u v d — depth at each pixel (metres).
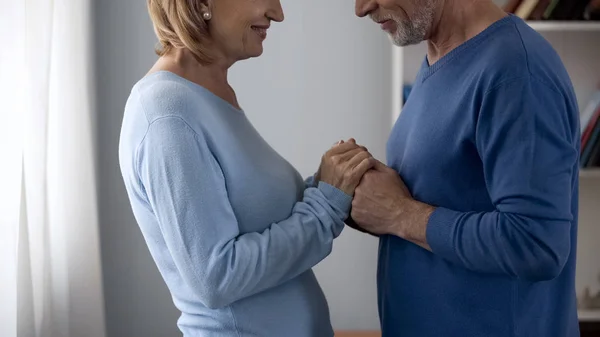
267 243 1.30
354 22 2.87
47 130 2.11
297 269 1.36
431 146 1.42
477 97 1.33
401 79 2.64
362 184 1.46
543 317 1.43
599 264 2.82
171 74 1.34
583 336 2.71
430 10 1.43
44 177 2.11
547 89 1.27
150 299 2.94
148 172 1.25
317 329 1.46
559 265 1.27
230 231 1.28
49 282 2.23
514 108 1.26
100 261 2.69
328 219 1.41
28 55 2.01
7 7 1.75
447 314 1.43
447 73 1.42
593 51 2.72
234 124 1.38
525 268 1.26
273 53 2.87
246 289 1.29
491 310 1.39
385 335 1.56
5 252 1.74
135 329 2.95
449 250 1.35
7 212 1.75
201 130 1.28
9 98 1.76
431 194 1.44
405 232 1.42
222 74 1.43
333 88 2.90
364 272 3.00
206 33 1.37
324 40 2.88
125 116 1.33
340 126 2.92
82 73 2.47
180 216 1.23
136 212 1.36
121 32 2.80
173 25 1.33
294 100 2.90
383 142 2.93
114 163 2.86
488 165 1.31
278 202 1.39
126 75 2.82
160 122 1.25
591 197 2.80
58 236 2.31
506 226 1.27
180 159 1.23
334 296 3.01
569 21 2.52
